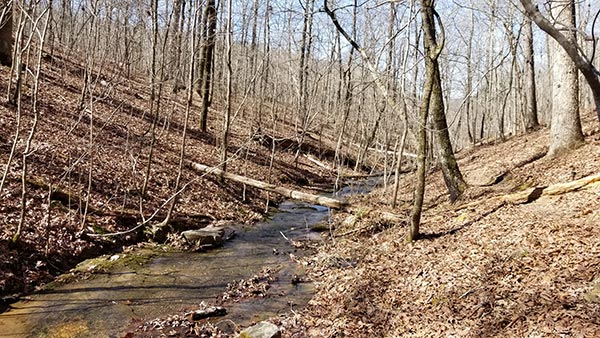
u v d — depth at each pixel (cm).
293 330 603
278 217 1348
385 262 786
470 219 859
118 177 1126
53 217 849
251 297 731
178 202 1174
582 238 614
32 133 715
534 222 723
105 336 576
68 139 1195
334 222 1216
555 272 555
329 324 606
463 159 1886
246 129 2283
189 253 936
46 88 1575
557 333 440
